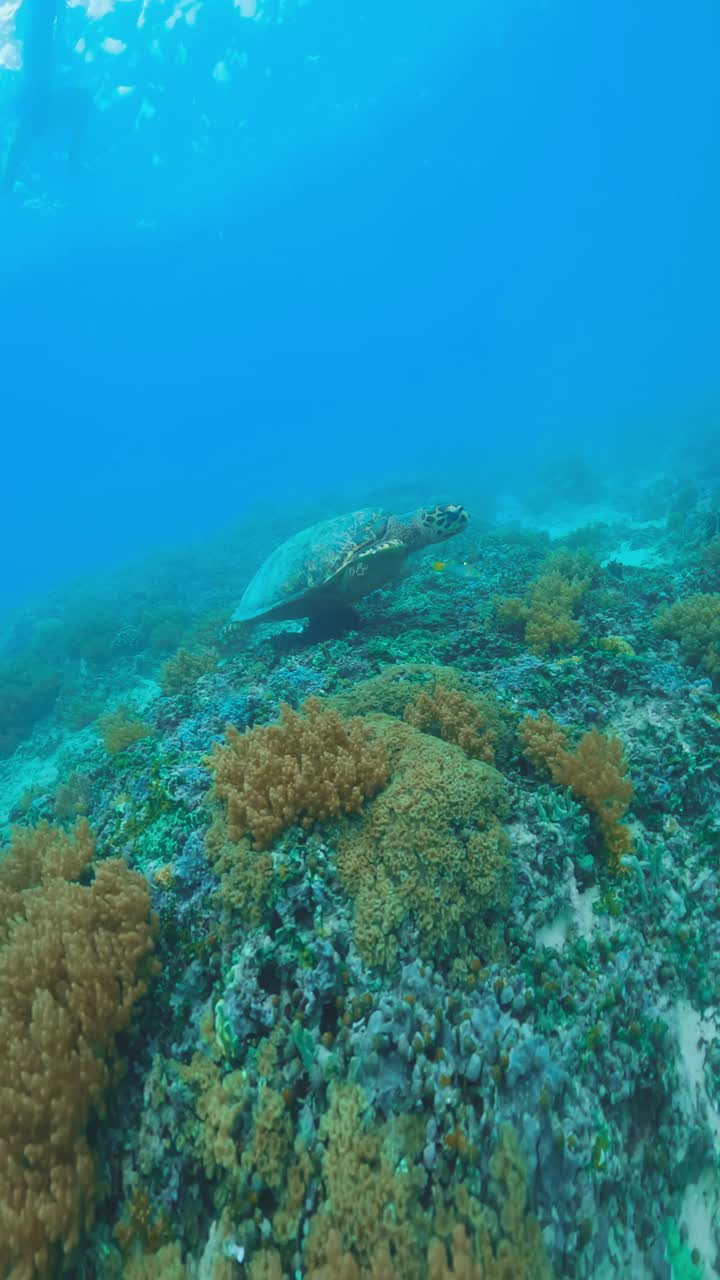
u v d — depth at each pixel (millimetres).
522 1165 636
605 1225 675
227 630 2527
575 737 1247
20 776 2529
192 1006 827
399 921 839
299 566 1848
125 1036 801
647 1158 755
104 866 927
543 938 915
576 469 6418
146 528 14945
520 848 956
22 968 787
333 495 9656
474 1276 554
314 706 1124
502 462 9484
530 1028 777
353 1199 623
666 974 913
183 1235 666
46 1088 662
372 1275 559
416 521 1798
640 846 1019
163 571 6352
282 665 1849
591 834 1035
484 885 868
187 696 1898
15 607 7273
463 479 8297
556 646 1738
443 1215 610
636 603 2199
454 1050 723
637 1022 832
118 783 1423
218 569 5949
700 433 7047
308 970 799
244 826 945
